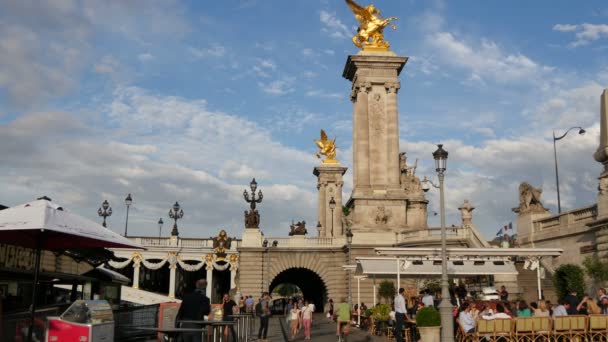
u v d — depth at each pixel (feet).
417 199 289.74
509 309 96.12
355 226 219.20
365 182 225.97
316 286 296.51
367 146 229.66
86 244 62.03
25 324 53.01
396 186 225.97
